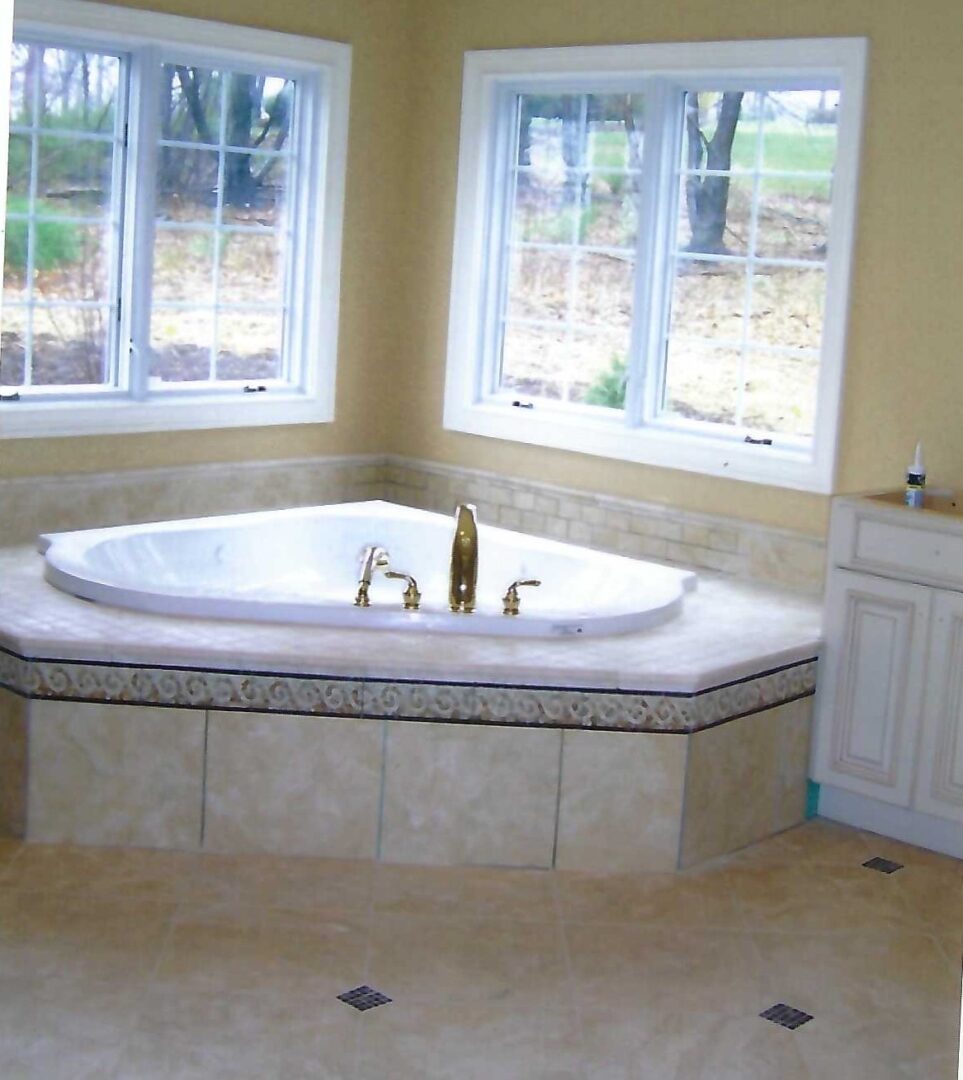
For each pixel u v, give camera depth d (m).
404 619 3.83
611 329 5.24
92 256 4.98
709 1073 2.76
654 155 4.99
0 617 3.74
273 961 3.08
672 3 4.87
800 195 4.73
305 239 5.49
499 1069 2.72
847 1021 2.98
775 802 3.96
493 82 5.38
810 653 3.98
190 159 5.16
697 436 5.02
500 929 3.30
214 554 4.75
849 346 4.56
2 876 3.40
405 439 5.79
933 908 3.55
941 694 3.81
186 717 3.57
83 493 4.97
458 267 5.51
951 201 4.30
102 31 4.77
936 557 3.78
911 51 4.36
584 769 3.62
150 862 3.53
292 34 5.23
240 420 5.34
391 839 3.62
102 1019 2.80
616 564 4.58
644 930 3.34
